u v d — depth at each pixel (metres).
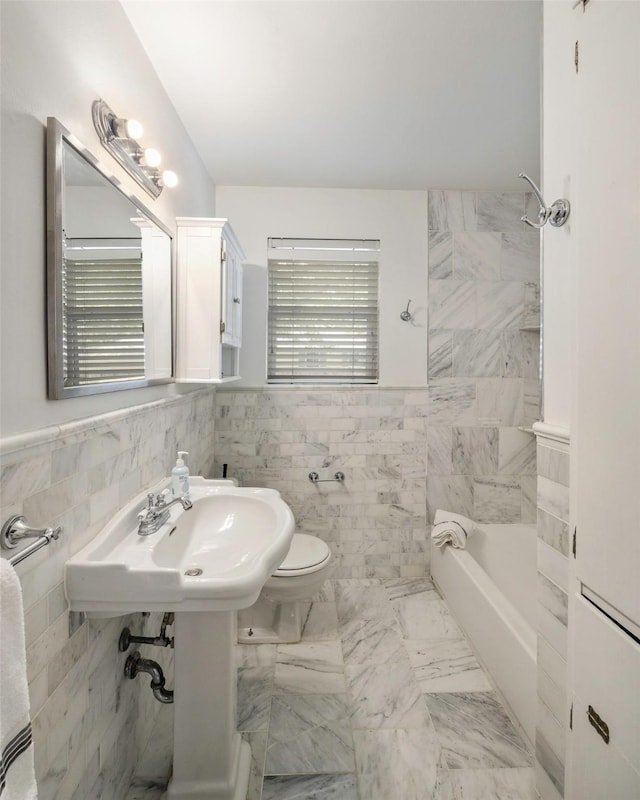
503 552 2.54
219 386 2.63
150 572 0.95
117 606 0.97
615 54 0.82
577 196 0.97
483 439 2.73
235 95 1.72
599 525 0.90
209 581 0.96
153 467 1.52
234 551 1.33
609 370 0.86
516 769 1.37
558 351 1.18
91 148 1.09
